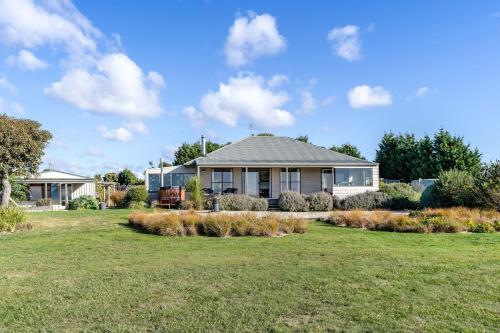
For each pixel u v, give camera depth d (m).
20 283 6.78
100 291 6.29
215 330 4.74
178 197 23.64
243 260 8.60
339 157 28.28
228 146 29.27
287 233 13.07
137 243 11.02
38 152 18.08
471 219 14.88
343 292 6.18
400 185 28.62
